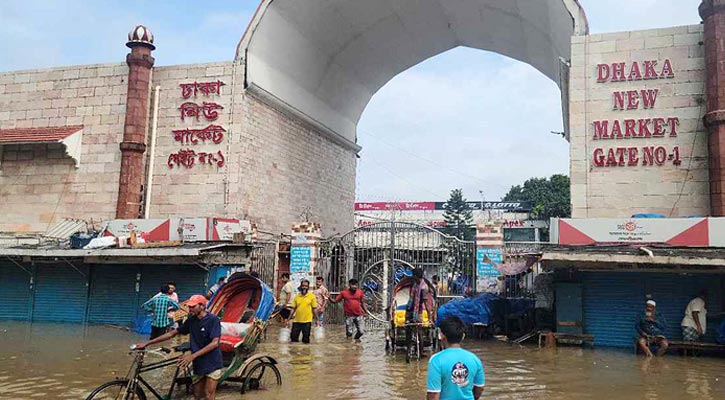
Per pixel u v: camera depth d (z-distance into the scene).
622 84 18.33
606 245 15.70
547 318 16.69
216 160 21.20
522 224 62.53
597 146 18.30
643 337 14.12
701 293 14.62
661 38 18.19
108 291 18.70
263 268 20.28
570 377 10.89
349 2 23.52
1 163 22.94
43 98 23.05
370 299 20.97
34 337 15.12
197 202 21.16
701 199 17.22
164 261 17.52
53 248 18.61
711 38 17.12
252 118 22.02
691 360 13.36
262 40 22.08
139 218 21.42
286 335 16.70
